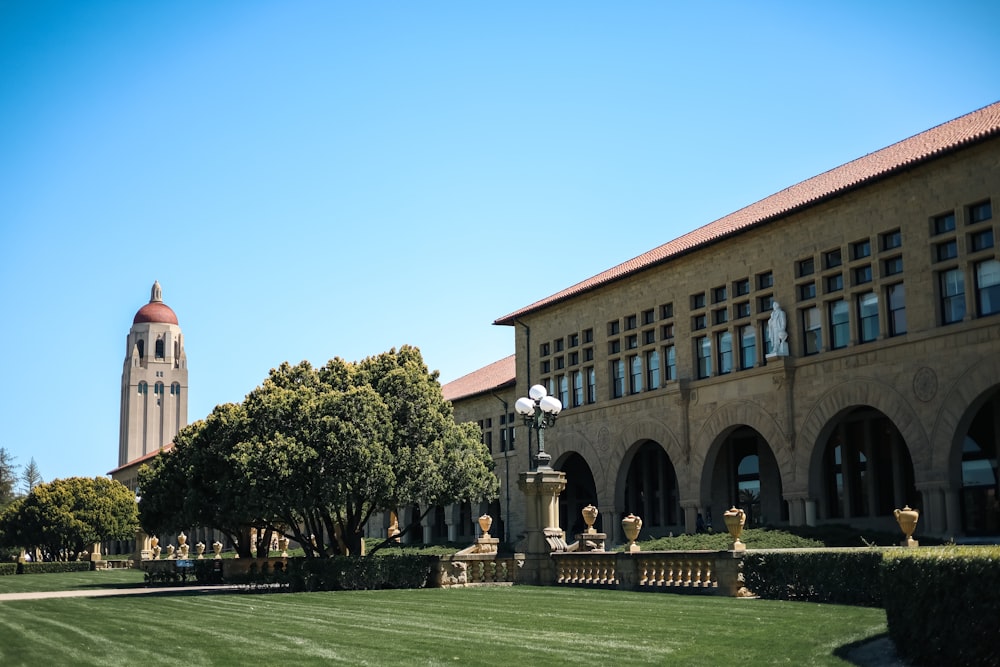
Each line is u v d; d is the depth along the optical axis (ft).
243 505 112.06
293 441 109.50
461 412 200.64
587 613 60.44
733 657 39.42
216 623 60.03
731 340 125.70
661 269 138.72
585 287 152.25
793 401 115.44
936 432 97.76
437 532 213.05
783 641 43.32
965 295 96.27
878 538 98.58
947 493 96.22
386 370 123.65
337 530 136.05
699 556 77.25
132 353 606.55
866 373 106.32
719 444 128.47
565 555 96.07
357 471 109.60
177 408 609.01
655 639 45.68
